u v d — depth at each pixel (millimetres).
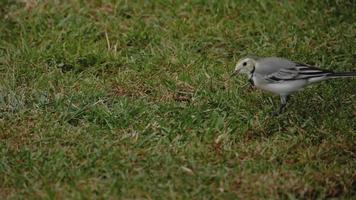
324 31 15805
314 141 12531
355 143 12320
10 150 12109
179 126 12812
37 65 14672
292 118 13047
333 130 12695
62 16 16141
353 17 16172
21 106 13367
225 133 12609
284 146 12328
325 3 16594
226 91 13852
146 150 12156
